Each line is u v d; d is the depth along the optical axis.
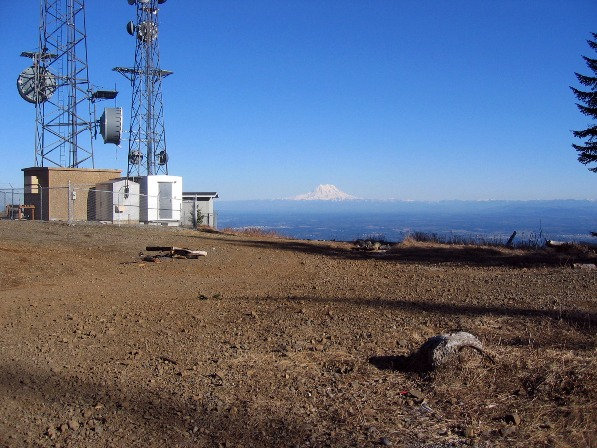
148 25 33.91
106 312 9.36
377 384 5.61
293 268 15.64
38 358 6.76
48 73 31.45
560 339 6.80
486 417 4.75
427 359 5.78
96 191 26.89
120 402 5.37
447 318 8.26
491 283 11.87
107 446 4.52
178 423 4.89
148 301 10.38
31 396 5.54
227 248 19.72
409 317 8.46
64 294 11.01
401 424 4.70
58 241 18.00
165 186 30.16
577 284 11.29
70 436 4.69
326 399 5.29
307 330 7.79
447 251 20.33
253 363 6.38
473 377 5.49
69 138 31.78
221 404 5.23
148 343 7.37
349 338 7.32
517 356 6.01
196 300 10.45
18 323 8.56
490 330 7.37
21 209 27.88
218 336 7.64
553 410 4.75
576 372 5.31
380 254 19.94
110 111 30.39
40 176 28.83
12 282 12.22
